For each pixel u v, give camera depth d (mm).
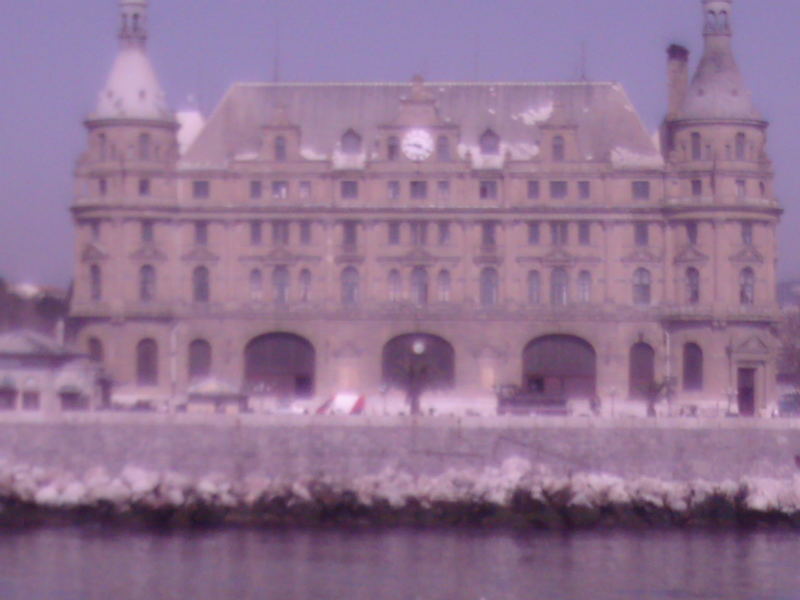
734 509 199375
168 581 166625
